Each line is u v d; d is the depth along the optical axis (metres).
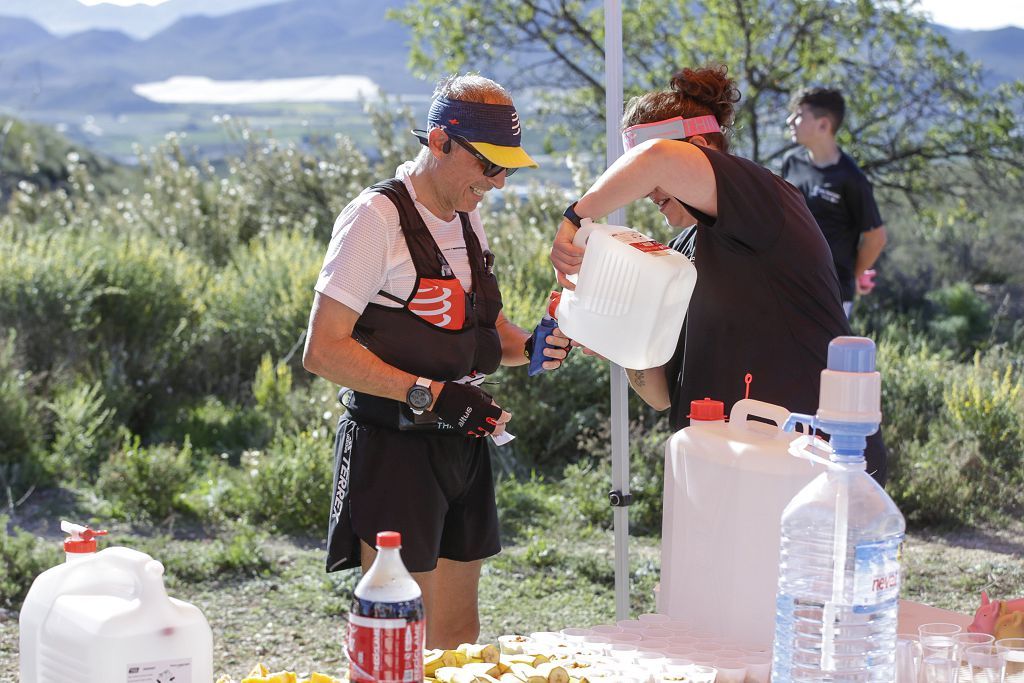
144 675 1.80
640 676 1.99
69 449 7.18
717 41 11.98
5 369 7.53
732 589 2.30
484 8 12.66
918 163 11.96
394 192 2.78
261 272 9.77
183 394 8.71
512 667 2.05
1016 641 2.04
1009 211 12.05
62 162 19.12
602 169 12.09
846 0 11.66
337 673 4.34
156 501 6.54
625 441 3.50
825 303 2.82
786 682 1.93
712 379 2.86
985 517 6.44
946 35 11.66
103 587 1.94
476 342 2.92
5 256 8.73
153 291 8.95
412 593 1.71
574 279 2.76
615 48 3.36
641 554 6.09
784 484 2.22
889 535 1.87
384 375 2.72
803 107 6.49
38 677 1.90
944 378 7.72
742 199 2.71
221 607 5.31
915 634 2.32
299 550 6.14
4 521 5.64
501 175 2.78
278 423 7.60
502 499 6.81
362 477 2.86
